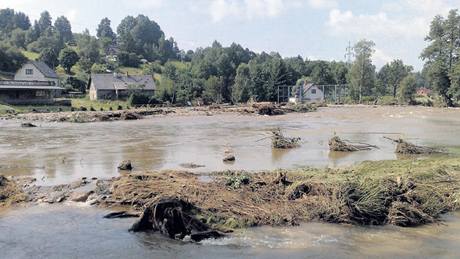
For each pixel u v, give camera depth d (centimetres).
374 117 6456
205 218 1512
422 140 3688
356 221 1571
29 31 17838
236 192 1811
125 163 2427
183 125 5212
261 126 5050
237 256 1287
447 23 9400
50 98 8719
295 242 1394
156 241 1392
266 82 12525
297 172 2128
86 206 1714
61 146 3362
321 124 5306
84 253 1304
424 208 1656
